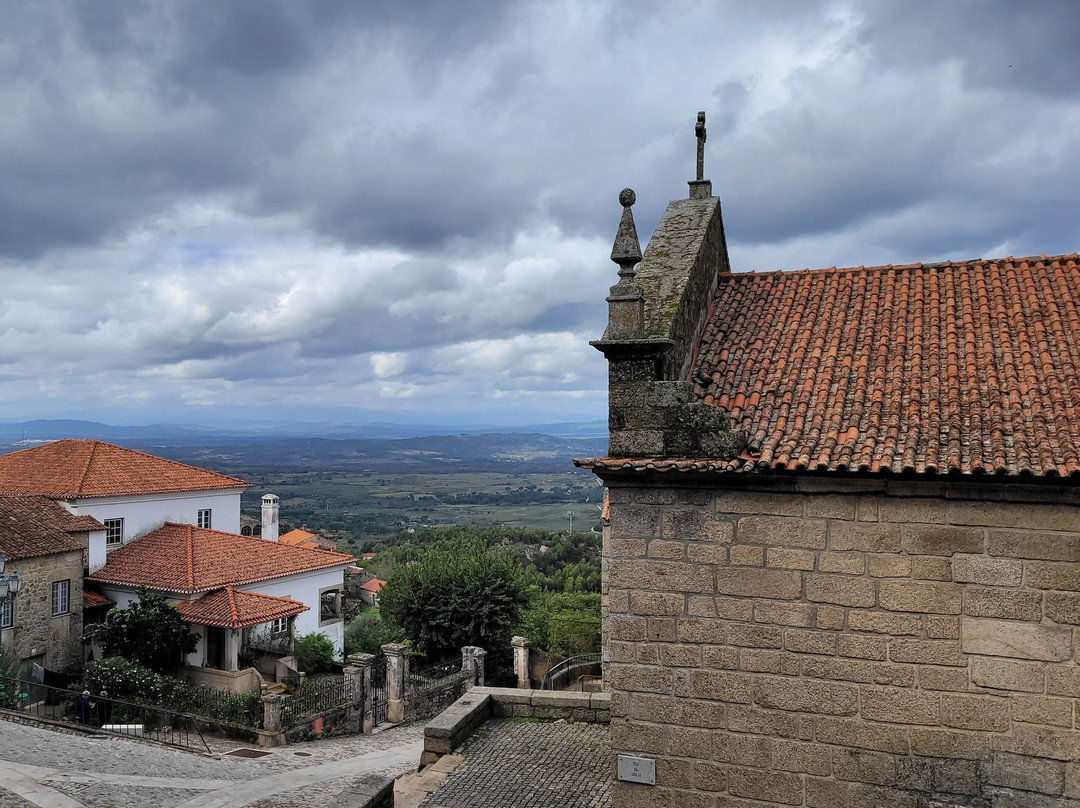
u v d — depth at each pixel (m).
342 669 34.31
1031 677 9.20
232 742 23.89
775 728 10.16
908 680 9.64
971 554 9.43
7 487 38.59
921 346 11.62
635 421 10.81
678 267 12.66
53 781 14.67
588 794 13.24
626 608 10.82
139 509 39.31
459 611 35.84
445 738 15.16
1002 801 9.27
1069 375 10.25
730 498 10.41
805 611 10.05
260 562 36.53
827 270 14.30
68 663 31.84
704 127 15.23
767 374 11.76
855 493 9.82
